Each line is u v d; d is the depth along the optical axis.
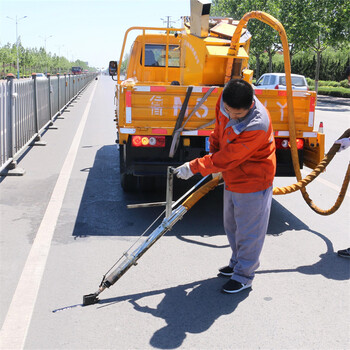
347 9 29.20
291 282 3.75
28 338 2.88
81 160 8.48
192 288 3.61
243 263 3.54
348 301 3.45
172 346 2.83
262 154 3.34
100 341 2.87
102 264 3.99
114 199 6.01
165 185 6.19
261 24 36.56
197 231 4.92
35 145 9.88
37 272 3.80
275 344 2.88
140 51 7.25
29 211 5.41
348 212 5.70
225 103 3.09
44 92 11.52
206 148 5.25
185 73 6.19
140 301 3.38
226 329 3.04
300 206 5.98
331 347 2.86
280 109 5.23
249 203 3.41
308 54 51.06
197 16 5.84
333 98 35.84
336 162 8.91
